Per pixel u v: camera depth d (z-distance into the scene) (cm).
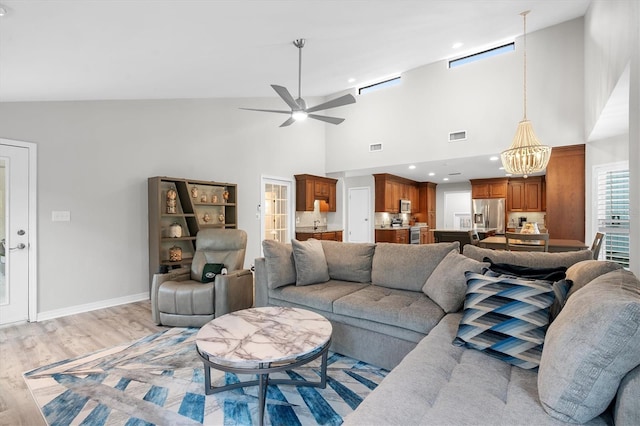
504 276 188
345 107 706
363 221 810
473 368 145
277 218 644
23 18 204
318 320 218
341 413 185
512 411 112
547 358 117
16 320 340
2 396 203
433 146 591
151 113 453
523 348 149
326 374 217
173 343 285
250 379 222
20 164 345
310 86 585
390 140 645
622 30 254
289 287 300
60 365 244
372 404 119
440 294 231
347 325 252
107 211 408
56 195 368
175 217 467
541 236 376
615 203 409
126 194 425
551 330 127
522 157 394
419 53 523
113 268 411
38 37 230
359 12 314
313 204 692
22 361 251
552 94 486
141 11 222
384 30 381
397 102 635
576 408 104
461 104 562
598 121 365
